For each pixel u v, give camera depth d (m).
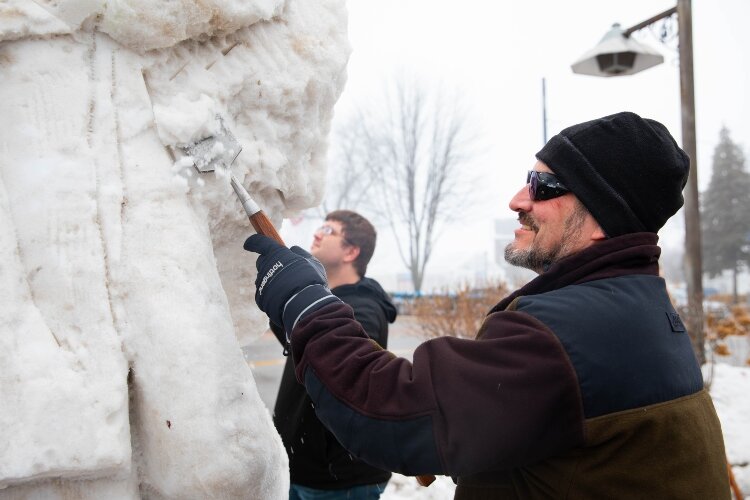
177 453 1.02
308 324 1.17
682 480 1.03
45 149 1.00
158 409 1.02
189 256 1.08
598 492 1.03
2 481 0.90
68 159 1.01
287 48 1.29
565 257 1.18
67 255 0.99
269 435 1.16
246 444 1.06
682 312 6.30
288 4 1.30
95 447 0.95
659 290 1.17
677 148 1.21
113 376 0.99
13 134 1.00
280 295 1.21
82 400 0.95
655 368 1.06
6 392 0.91
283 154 1.35
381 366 1.12
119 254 1.03
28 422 0.91
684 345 1.17
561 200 1.21
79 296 0.99
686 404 1.09
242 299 1.48
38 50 1.01
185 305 1.05
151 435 1.04
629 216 1.16
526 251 1.26
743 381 5.58
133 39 1.07
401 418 1.06
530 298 1.12
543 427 1.01
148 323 1.02
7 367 0.91
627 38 6.71
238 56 1.22
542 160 1.23
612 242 1.16
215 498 1.03
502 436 1.00
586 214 1.19
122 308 1.02
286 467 1.44
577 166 1.18
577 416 1.01
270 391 6.37
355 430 1.10
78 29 1.03
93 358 0.98
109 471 0.98
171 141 1.11
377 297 2.36
